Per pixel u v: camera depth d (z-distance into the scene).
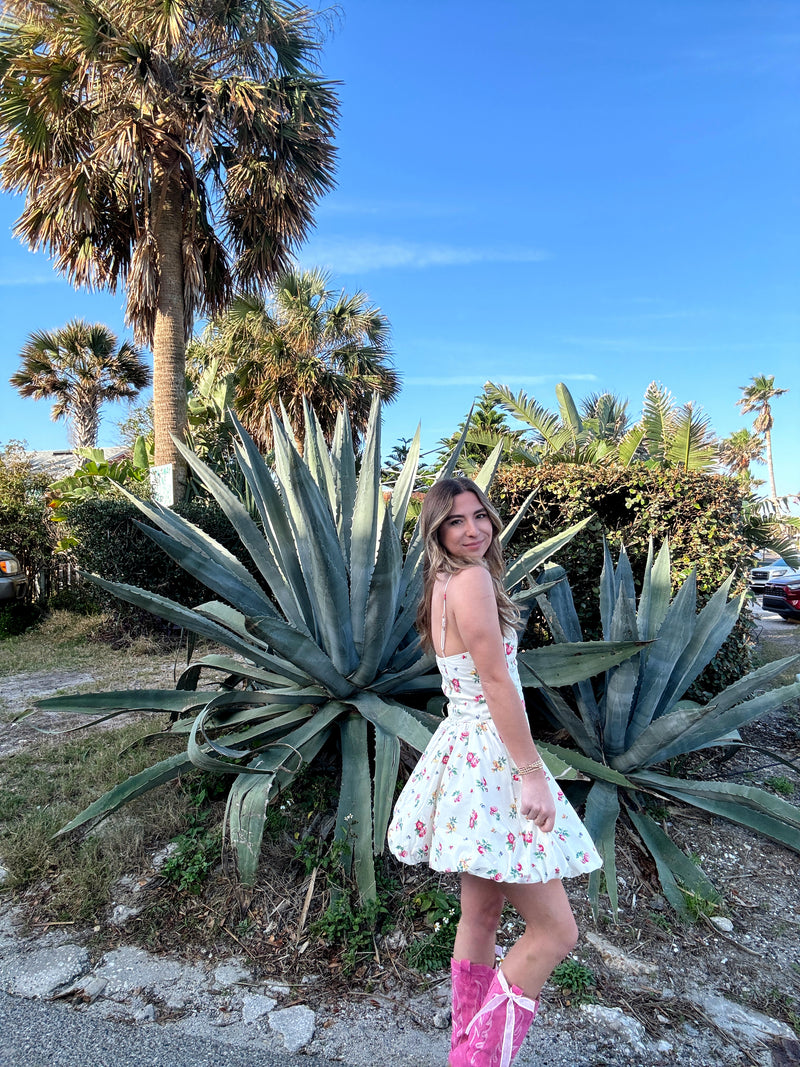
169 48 9.02
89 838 3.12
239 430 3.45
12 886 2.87
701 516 4.92
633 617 3.39
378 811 2.69
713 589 4.82
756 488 11.91
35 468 18.42
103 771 3.96
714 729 3.42
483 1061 1.66
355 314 16.34
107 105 9.04
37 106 8.67
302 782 3.41
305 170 10.11
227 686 4.34
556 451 10.34
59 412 22.91
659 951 2.55
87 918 2.66
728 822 3.50
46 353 22.42
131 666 7.12
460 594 1.72
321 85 10.04
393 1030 2.14
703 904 2.78
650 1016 2.22
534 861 1.65
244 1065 2.00
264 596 3.82
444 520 1.83
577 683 3.64
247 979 2.36
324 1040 2.10
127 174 9.10
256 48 9.43
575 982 2.31
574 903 2.82
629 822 3.38
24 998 2.27
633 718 3.61
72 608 10.16
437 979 2.36
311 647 3.06
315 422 4.34
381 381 16.08
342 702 3.46
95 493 10.27
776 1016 2.26
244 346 15.53
